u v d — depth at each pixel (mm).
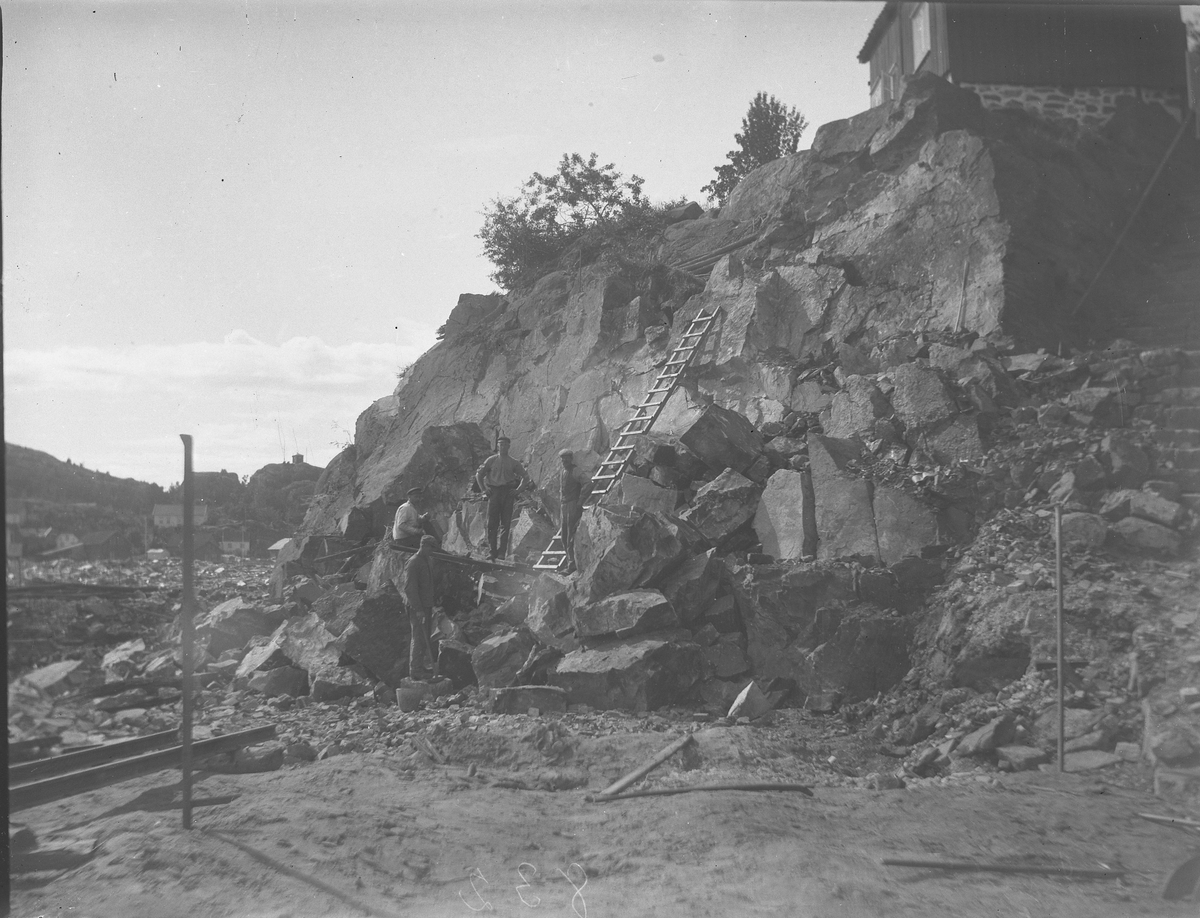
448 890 4207
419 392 19172
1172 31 15961
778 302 14727
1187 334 12461
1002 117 15328
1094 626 7711
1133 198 15195
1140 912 3928
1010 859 4582
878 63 19172
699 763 6750
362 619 10344
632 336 16312
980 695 7723
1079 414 10539
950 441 10609
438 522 15719
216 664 10609
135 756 5289
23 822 4930
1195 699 6484
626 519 9992
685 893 4160
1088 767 6312
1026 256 13016
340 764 6480
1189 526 8867
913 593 9320
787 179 17766
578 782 6355
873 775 6566
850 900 4066
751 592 9570
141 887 4000
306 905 3938
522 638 9781
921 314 13336
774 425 12602
